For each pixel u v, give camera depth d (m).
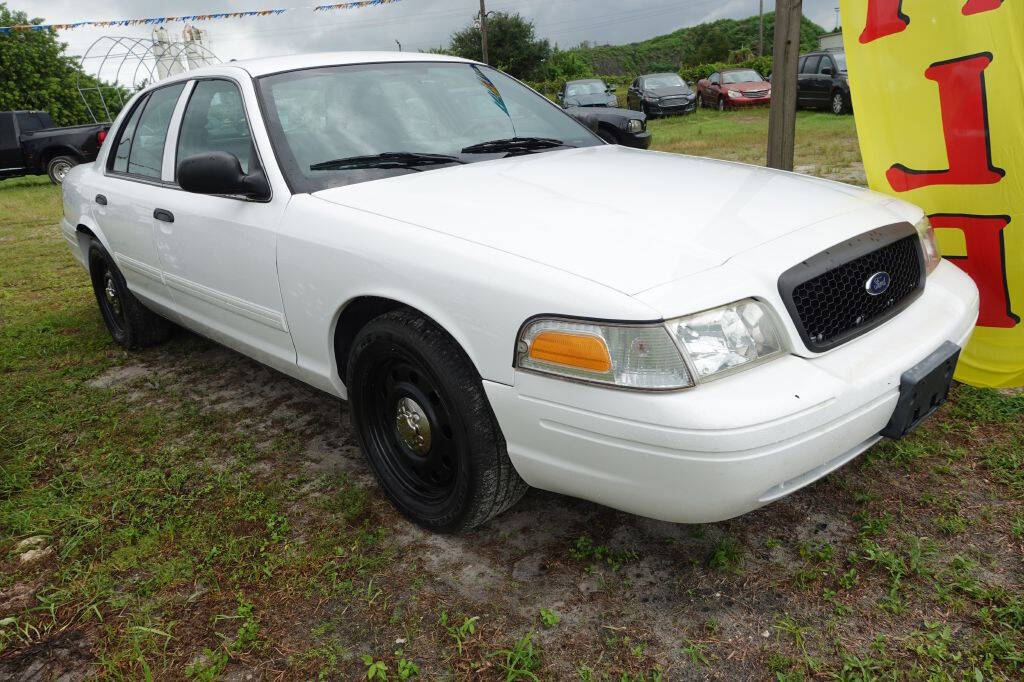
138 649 2.14
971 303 2.45
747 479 1.82
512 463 2.23
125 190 3.87
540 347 1.98
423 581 2.36
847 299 2.10
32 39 33.00
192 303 3.56
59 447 3.40
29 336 5.00
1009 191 2.81
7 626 2.29
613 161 2.98
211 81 3.39
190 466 3.15
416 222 2.40
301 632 2.19
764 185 2.57
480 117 3.34
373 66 3.34
